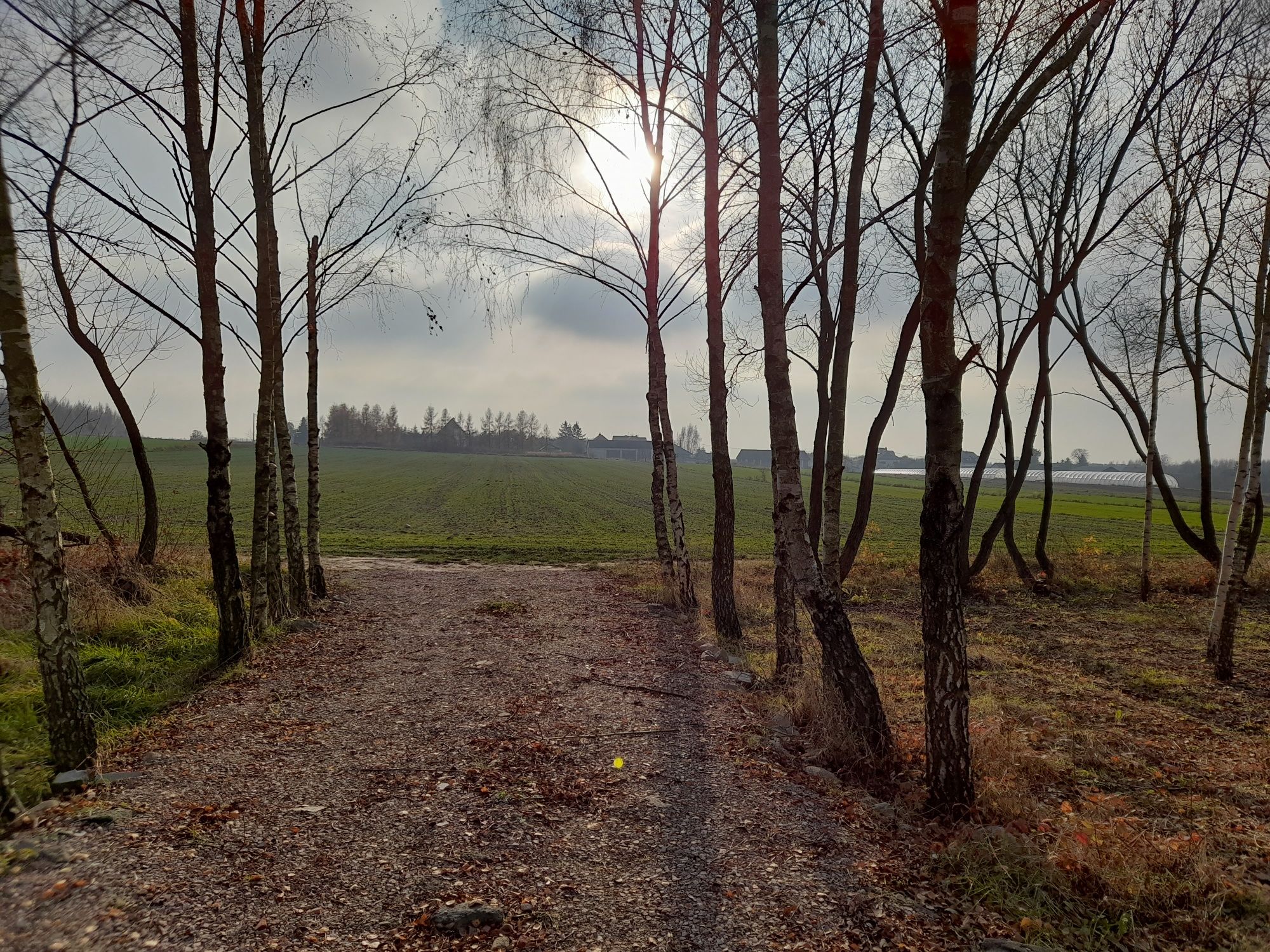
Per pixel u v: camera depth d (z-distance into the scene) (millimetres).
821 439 10172
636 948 3121
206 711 6242
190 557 13469
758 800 4676
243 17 8266
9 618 8086
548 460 118938
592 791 4758
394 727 5973
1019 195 13727
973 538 29516
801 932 3256
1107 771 5730
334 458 94188
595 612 11727
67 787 4480
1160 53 10438
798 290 9445
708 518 39188
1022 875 3771
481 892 3541
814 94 8328
